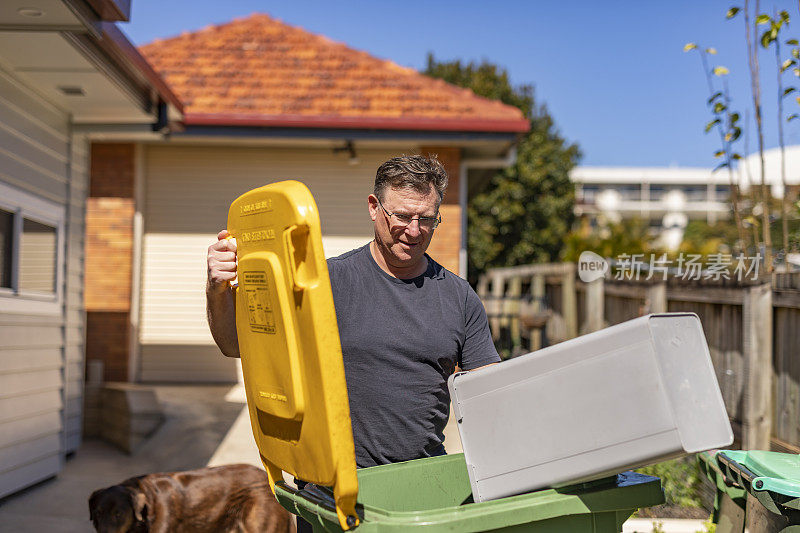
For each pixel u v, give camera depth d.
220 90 9.95
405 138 9.48
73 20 4.99
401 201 2.58
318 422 2.06
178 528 4.23
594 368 2.01
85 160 7.87
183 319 10.04
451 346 2.70
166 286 10.05
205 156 10.09
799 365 4.39
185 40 11.74
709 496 4.69
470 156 10.61
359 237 10.05
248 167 10.10
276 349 2.25
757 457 2.65
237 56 11.12
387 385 2.63
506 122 9.41
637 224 29.31
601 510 2.10
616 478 2.23
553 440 2.08
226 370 10.02
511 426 2.16
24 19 4.95
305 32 12.23
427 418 2.68
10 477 6.05
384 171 2.64
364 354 2.62
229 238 2.59
